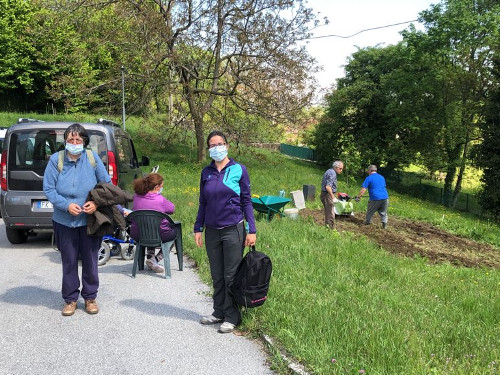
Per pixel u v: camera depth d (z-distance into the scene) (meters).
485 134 31.66
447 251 11.14
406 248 10.56
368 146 42.03
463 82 33.53
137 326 4.49
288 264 6.65
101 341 4.12
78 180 4.60
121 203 4.66
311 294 5.21
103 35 24.23
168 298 5.38
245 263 4.28
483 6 34.28
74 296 4.77
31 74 41.53
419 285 6.56
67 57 25.97
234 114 26.73
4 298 5.23
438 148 37.66
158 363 3.72
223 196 4.32
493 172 31.11
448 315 5.05
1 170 7.76
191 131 26.73
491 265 10.09
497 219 31.20
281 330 4.09
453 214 27.75
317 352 3.65
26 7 39.50
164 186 18.53
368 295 5.44
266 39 23.53
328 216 10.95
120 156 8.42
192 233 8.83
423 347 3.88
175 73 25.22
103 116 29.12
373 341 3.82
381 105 41.31
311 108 25.98
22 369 3.56
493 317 5.20
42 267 6.66
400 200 27.69
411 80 37.81
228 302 4.39
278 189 21.17
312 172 31.55
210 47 24.56
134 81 24.59
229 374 3.55
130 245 7.28
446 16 33.81
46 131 7.77
